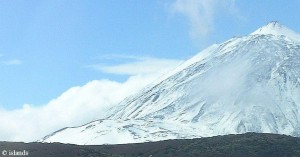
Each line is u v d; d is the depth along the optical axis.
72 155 156.88
